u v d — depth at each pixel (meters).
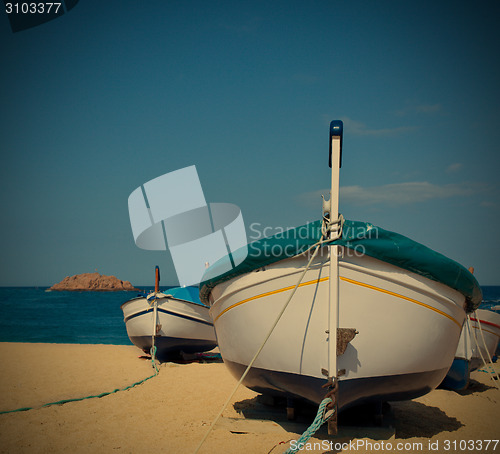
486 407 6.40
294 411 5.14
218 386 7.36
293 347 4.33
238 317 4.77
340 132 4.37
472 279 4.63
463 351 7.32
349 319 4.15
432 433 5.09
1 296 65.06
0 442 4.68
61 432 5.00
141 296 10.75
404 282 4.20
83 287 89.94
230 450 4.37
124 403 6.25
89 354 11.42
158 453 4.35
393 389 4.51
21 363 9.84
